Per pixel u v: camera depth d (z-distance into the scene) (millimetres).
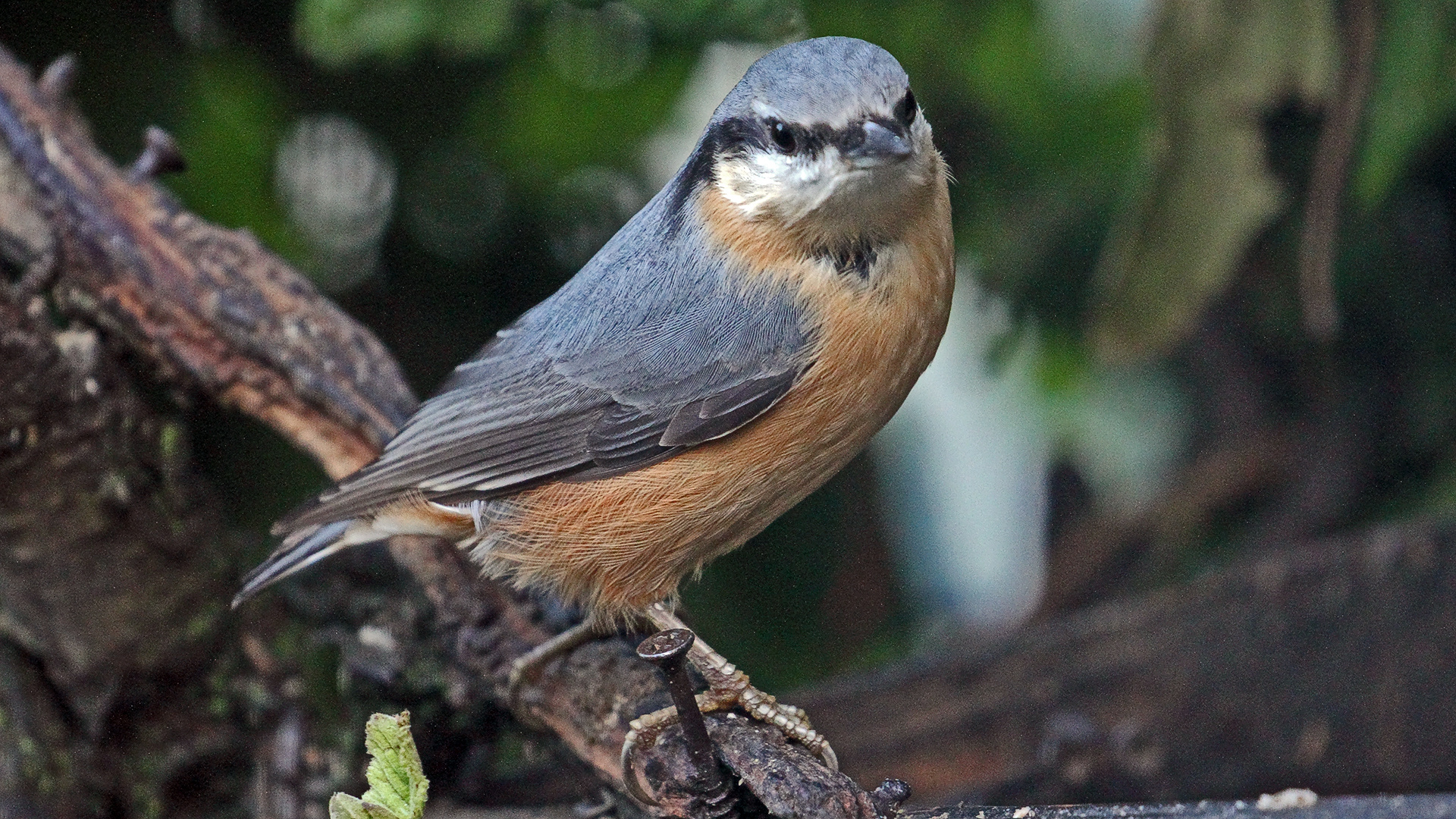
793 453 6602
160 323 7496
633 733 6262
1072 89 9312
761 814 5855
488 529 6957
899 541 11695
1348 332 10805
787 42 8969
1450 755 9250
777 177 6293
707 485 6629
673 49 9047
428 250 9789
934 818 5473
